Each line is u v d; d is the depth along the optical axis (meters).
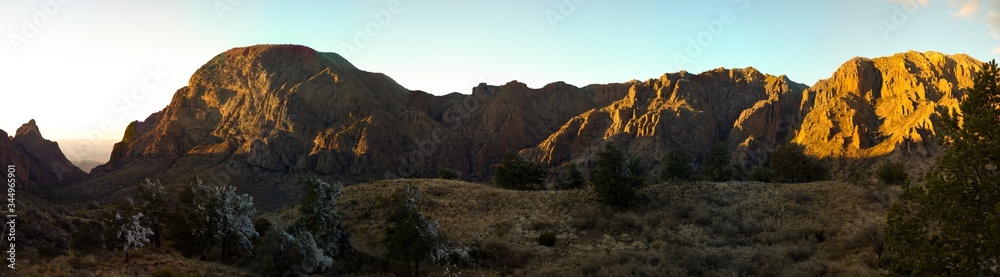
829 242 36.84
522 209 54.25
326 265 30.28
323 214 34.44
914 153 192.00
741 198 52.28
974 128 18.30
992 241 17.20
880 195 48.12
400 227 34.34
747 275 30.98
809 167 76.62
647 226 46.56
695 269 32.44
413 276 34.56
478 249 40.81
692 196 53.56
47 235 31.83
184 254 32.19
